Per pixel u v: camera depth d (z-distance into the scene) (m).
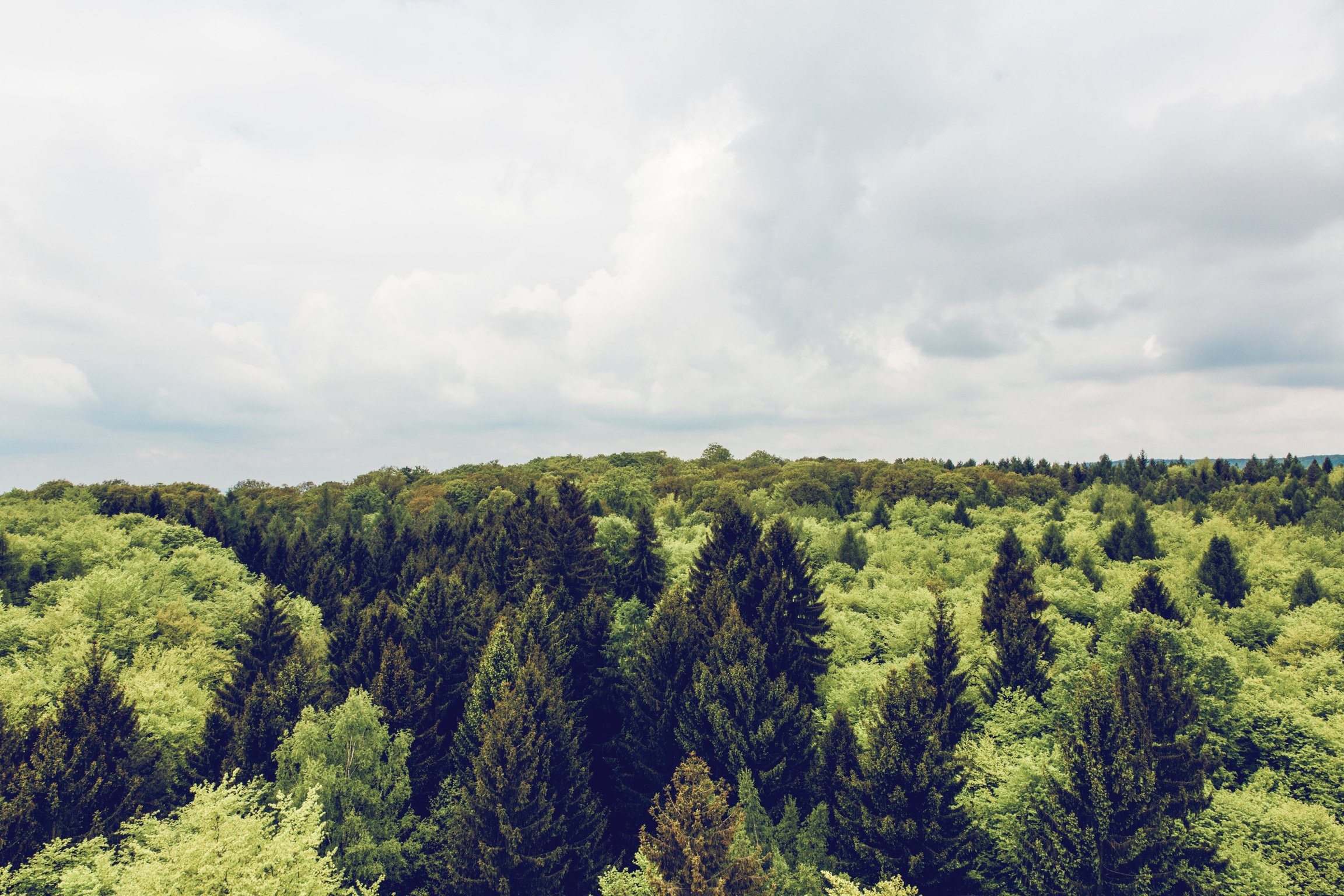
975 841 24.22
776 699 30.69
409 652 42.66
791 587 42.72
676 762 32.72
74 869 19.00
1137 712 22.34
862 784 24.03
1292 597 48.53
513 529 71.81
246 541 88.75
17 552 55.84
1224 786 25.39
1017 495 122.12
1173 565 60.03
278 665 42.38
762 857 20.53
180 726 32.06
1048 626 39.94
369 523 120.50
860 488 130.00
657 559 59.50
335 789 25.70
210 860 17.69
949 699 31.14
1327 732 25.77
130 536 69.38
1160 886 19.89
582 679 41.12
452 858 24.78
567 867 25.42
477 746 30.83
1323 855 20.44
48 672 34.69
